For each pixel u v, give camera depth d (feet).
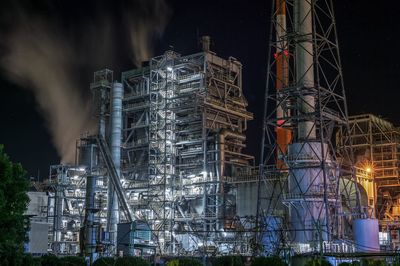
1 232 124.16
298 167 236.02
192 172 346.33
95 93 387.55
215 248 236.84
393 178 332.80
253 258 149.18
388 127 358.64
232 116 367.25
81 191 364.99
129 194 361.92
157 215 334.03
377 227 225.35
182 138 355.15
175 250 307.99
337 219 230.27
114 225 340.80
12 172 131.75
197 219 322.55
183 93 345.51
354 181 248.11
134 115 385.09
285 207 265.13
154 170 353.92
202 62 350.43
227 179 326.65
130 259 153.28
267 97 247.91
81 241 246.06
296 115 248.52
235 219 278.26
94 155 375.04
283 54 257.55
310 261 123.24
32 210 354.33
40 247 243.19
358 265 133.69
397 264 131.75
